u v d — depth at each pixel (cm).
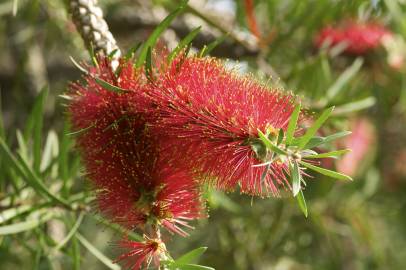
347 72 64
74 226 51
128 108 43
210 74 42
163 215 43
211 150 41
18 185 53
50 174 55
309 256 88
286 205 79
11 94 91
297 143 38
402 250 111
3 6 70
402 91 72
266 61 67
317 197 77
